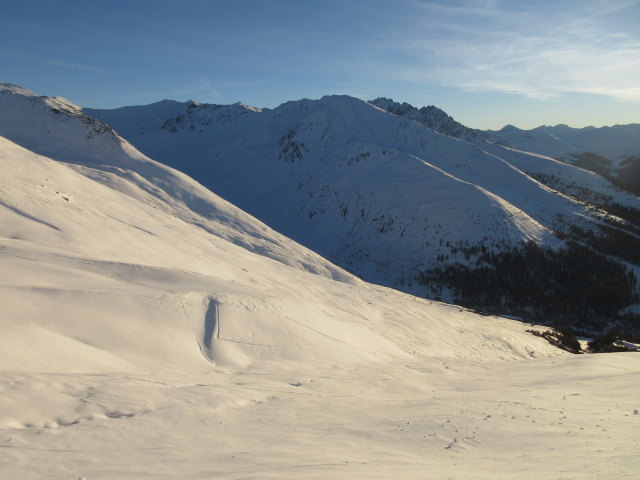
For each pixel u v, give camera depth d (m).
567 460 5.74
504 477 4.95
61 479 4.73
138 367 9.84
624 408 9.32
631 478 4.74
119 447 5.82
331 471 5.12
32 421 6.32
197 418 7.29
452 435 7.21
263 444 6.34
